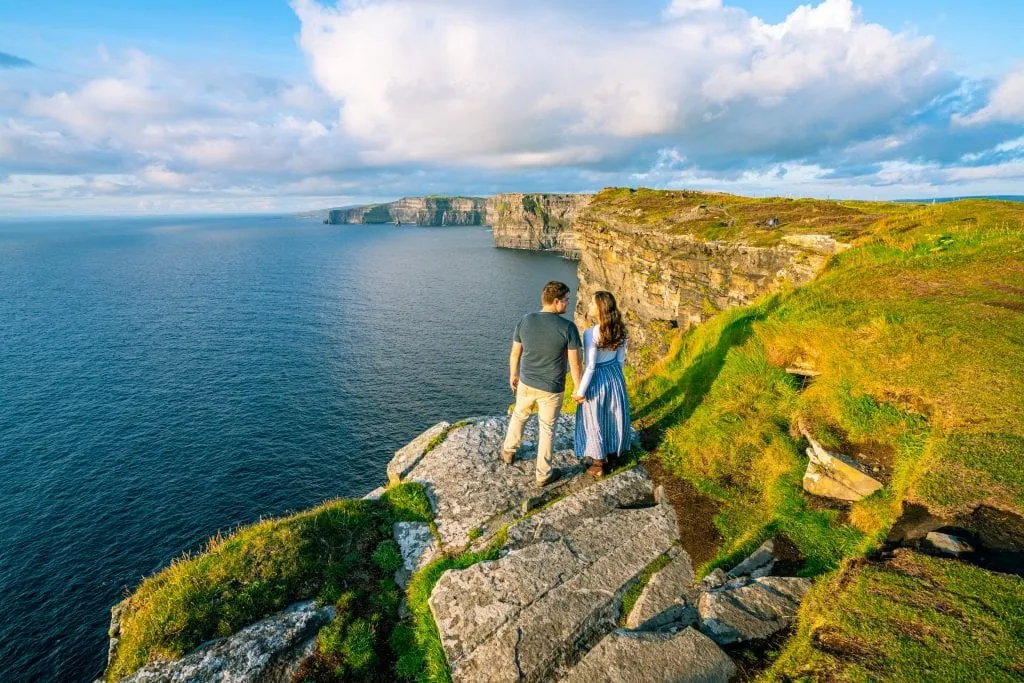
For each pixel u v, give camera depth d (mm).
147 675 4523
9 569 33000
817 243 22125
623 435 6676
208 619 5070
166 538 35688
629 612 4652
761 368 8508
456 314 103188
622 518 5840
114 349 77312
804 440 6707
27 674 26641
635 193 74875
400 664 4738
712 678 3711
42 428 50844
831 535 5066
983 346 7086
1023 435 5367
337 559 6008
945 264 11797
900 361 7188
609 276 56750
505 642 4457
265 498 39938
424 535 6234
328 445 47906
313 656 4773
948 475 5066
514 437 7051
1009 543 4273
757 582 4539
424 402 57781
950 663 3281
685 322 36031
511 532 5781
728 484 6250
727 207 46531
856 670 3383
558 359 6191
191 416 53594
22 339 82938
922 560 4195
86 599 30875
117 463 44594
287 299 120312
